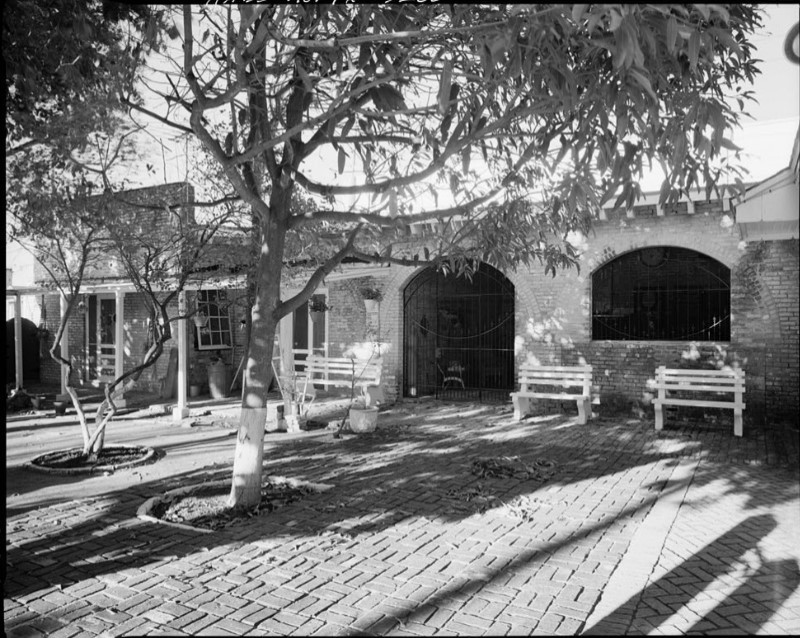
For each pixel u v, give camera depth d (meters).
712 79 3.64
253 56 3.99
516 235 5.99
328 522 5.45
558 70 2.71
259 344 5.92
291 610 3.79
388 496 6.27
